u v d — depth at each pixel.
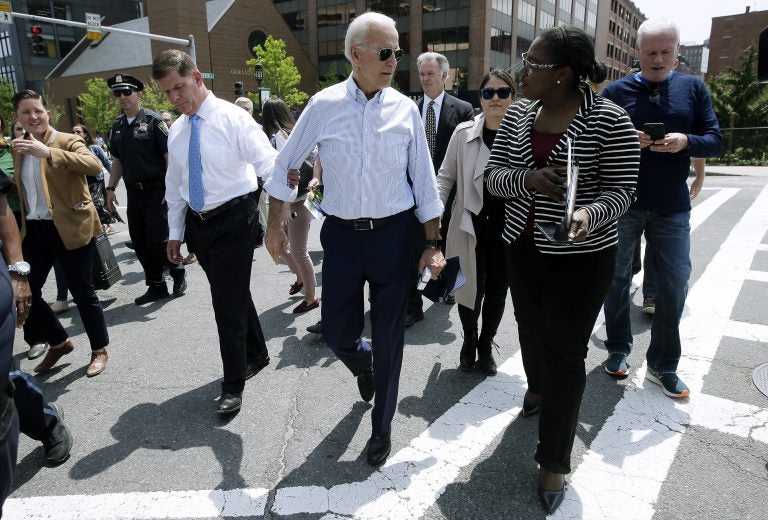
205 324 4.50
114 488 2.44
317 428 2.88
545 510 2.23
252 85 47.50
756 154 18.95
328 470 2.53
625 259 3.21
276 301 5.03
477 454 2.62
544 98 2.12
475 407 3.06
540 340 2.50
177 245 3.19
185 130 2.96
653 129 2.74
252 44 47.03
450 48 41.88
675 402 3.05
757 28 64.38
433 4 42.03
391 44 2.27
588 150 2.05
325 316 2.64
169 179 3.09
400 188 2.47
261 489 2.40
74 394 3.32
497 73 3.04
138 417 3.04
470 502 2.29
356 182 2.39
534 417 2.94
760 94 19.84
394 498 2.32
